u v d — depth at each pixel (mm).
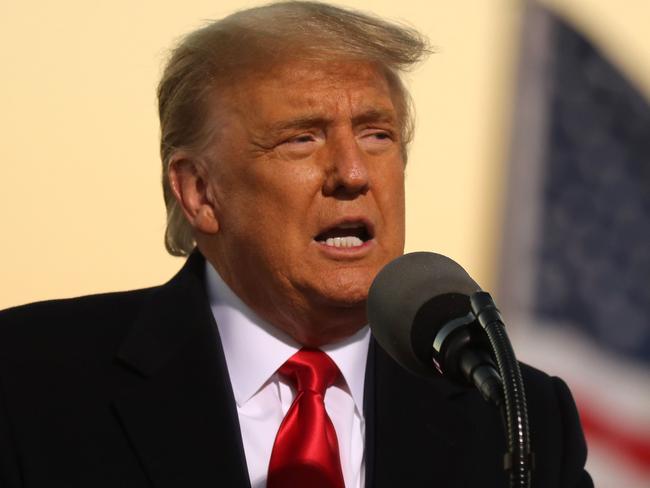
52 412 8781
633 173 20625
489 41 19391
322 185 8883
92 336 9336
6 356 9102
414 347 7457
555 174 20016
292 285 8945
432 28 19047
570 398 9906
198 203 9562
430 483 9023
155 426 8797
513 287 19859
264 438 9031
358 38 9055
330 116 8883
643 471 20781
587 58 20297
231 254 9273
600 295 20500
